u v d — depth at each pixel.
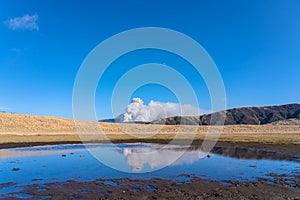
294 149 31.47
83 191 12.90
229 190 13.40
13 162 20.97
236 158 24.23
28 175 16.17
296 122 107.62
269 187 13.96
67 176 15.99
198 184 14.47
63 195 12.20
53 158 23.19
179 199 11.97
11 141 38.31
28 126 70.69
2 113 77.75
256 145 36.44
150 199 11.94
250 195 12.61
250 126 92.31
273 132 75.00
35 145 34.88
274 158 24.31
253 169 18.78
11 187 13.38
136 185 14.16
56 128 73.81
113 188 13.52
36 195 12.11
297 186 14.22
